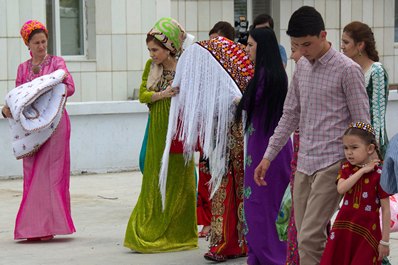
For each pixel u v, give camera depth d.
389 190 5.56
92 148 13.86
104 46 14.91
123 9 14.98
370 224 6.13
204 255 8.08
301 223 6.52
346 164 6.21
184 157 8.41
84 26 15.10
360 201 6.14
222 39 7.98
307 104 6.41
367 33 7.11
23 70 9.27
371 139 6.11
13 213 10.84
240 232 8.02
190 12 16.22
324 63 6.32
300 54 6.57
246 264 7.93
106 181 13.20
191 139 7.98
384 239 6.07
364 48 7.12
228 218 8.00
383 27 18.14
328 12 17.53
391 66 18.33
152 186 8.55
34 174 9.23
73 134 13.67
